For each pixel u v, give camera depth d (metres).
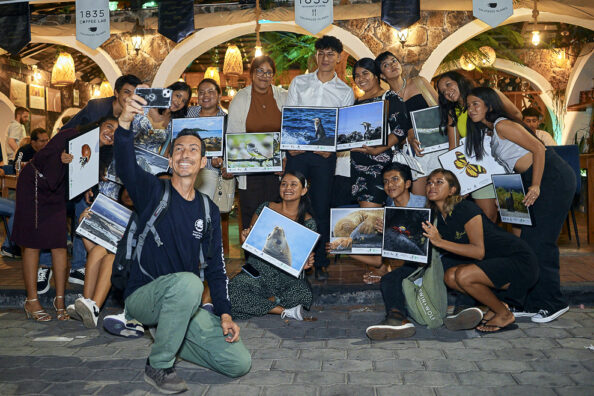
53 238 4.45
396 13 5.60
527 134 4.11
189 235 3.14
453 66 11.62
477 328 4.05
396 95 4.98
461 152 4.52
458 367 3.32
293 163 5.10
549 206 4.21
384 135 4.71
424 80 5.24
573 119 13.04
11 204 6.62
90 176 4.15
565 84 13.30
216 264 3.32
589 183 7.02
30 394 3.01
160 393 3.01
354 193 5.18
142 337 4.05
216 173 5.36
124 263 3.13
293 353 3.65
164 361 2.97
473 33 9.33
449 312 4.69
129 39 10.26
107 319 3.96
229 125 5.40
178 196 3.15
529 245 4.29
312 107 4.93
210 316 3.32
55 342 3.95
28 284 4.53
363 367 3.35
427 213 4.12
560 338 3.83
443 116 4.78
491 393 2.93
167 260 3.15
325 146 4.87
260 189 5.48
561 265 5.66
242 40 12.69
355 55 9.59
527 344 3.72
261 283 4.48
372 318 4.51
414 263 4.25
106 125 4.26
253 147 5.15
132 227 3.16
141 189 3.09
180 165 3.08
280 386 3.08
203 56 14.62
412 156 5.09
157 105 2.98
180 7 6.38
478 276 3.87
